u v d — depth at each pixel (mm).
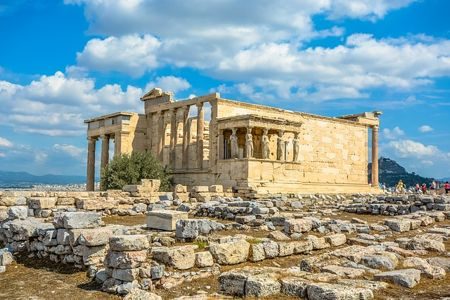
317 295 11266
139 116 57719
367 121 64125
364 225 24234
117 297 13008
